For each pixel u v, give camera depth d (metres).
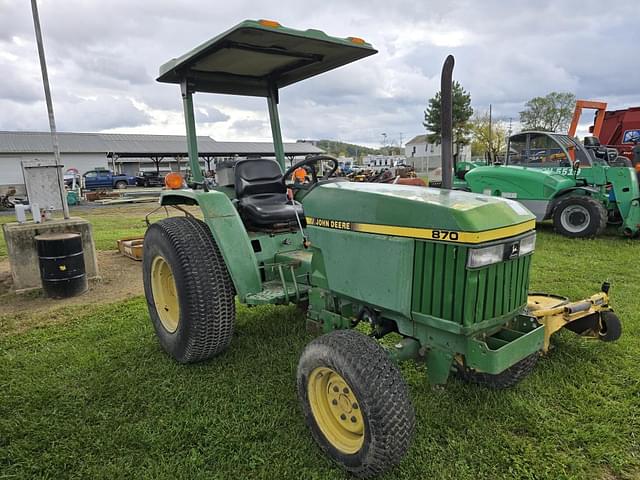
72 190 19.27
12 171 27.95
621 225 7.35
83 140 33.34
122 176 27.58
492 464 2.04
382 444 1.81
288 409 2.47
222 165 3.65
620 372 2.78
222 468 2.05
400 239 2.00
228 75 3.58
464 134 42.25
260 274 3.09
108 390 2.71
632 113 10.77
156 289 3.25
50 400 2.62
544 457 2.09
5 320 4.00
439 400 2.51
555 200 7.32
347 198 2.23
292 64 3.45
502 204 2.01
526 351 1.98
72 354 3.21
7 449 2.21
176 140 39.47
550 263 5.43
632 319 3.54
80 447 2.22
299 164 3.25
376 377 1.84
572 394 2.55
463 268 1.84
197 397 2.60
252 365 2.96
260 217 3.19
